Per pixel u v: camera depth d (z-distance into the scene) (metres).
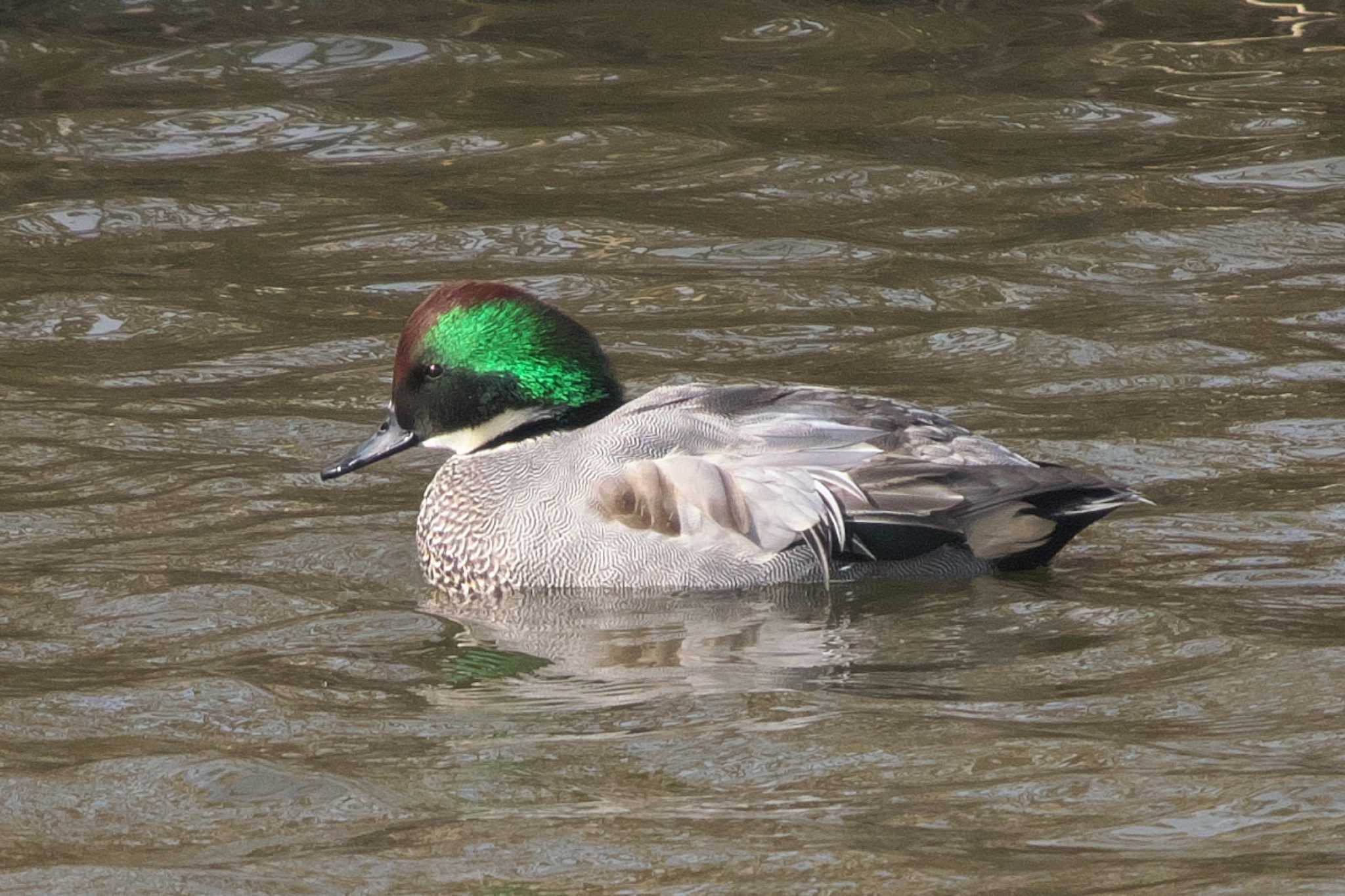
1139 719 9.00
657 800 8.27
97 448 13.37
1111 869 7.44
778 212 18.38
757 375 14.58
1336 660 9.61
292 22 24.61
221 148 20.48
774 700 9.38
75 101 21.83
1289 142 19.88
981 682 9.55
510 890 7.48
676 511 10.98
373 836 8.01
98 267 17.36
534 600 11.04
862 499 10.77
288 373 14.86
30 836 8.09
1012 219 18.00
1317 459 12.62
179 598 10.88
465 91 22.20
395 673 9.89
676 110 21.42
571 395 11.89
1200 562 11.12
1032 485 10.71
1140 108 21.17
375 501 12.52
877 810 8.09
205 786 8.53
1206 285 16.27
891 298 16.17
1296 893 7.16
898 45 23.64
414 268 17.19
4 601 10.80
